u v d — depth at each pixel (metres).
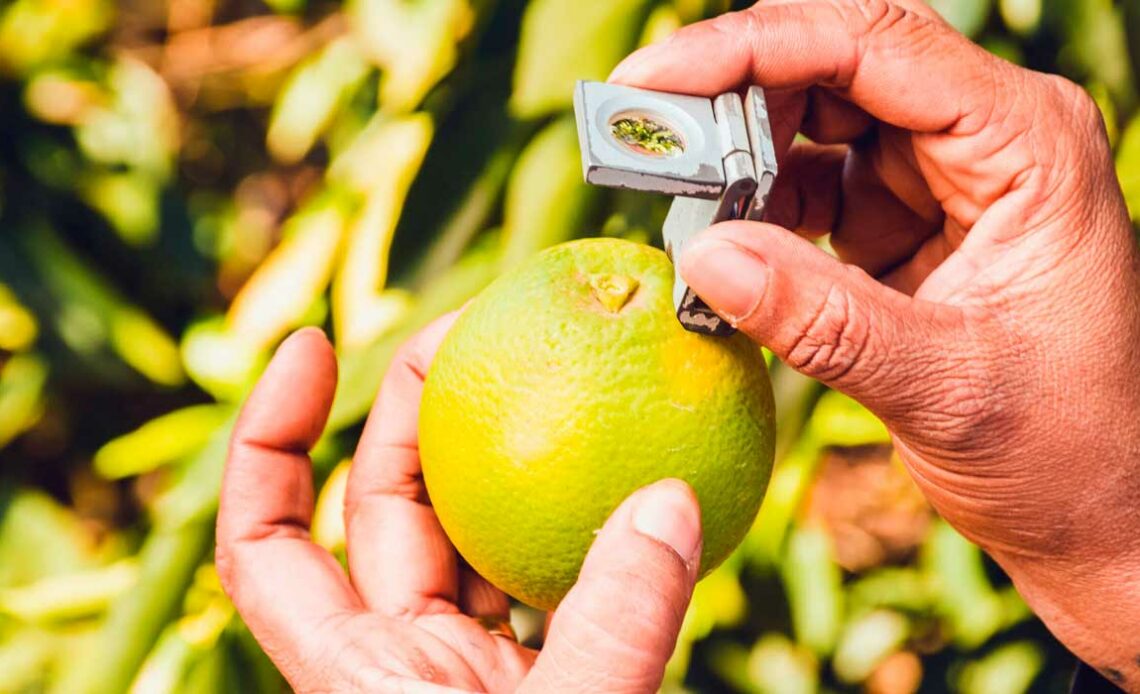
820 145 0.59
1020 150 0.51
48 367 0.99
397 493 0.56
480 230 0.67
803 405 0.65
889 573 0.90
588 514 0.48
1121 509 0.52
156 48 1.15
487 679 0.53
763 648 0.84
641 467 0.48
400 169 0.70
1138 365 0.51
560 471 0.48
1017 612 0.79
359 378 0.66
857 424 0.78
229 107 1.18
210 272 1.09
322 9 1.15
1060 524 0.53
